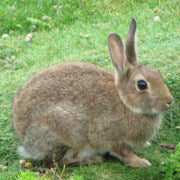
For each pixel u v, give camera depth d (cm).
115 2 1850
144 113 870
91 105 873
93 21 1739
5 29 1706
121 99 873
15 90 1223
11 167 932
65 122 868
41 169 902
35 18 1769
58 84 895
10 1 1841
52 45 1516
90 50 1451
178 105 1083
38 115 876
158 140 1002
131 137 886
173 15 1686
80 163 917
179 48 1360
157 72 870
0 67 1413
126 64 866
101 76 909
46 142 880
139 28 1597
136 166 891
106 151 915
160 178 848
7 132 1049
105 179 845
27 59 1438
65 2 1848
